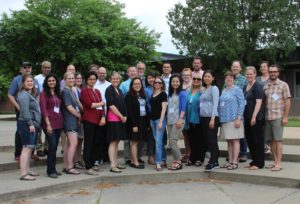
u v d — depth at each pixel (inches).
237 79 355.3
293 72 1023.0
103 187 302.0
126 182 315.0
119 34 1092.5
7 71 1020.5
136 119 332.5
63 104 307.9
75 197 275.1
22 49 1019.9
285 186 297.1
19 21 992.9
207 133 330.6
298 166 340.8
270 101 319.0
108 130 320.5
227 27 1084.5
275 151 324.8
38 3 1047.0
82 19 1056.8
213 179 324.5
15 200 263.0
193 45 1110.4
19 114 296.2
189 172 326.0
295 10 1098.7
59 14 1040.8
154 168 340.2
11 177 303.1
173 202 262.1
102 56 1028.5
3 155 364.5
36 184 281.1
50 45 991.0
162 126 331.6
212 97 327.3
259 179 306.8
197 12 1141.7
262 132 326.0
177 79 330.6
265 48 1074.7
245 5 1128.2
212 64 1128.2
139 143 354.3
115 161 328.2
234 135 326.0
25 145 293.1
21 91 291.7
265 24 1088.8
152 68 1151.6
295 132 519.2
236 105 325.1
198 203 259.3
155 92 337.7
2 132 567.5
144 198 272.4
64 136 323.0
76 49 1017.5
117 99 320.8
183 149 403.5
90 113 315.9
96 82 351.6
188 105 344.8
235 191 287.9
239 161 364.8
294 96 1016.2
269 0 1095.6
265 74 360.8
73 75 313.9
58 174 310.2
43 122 298.7
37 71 1024.9
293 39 1074.7
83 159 327.9
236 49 1072.2
